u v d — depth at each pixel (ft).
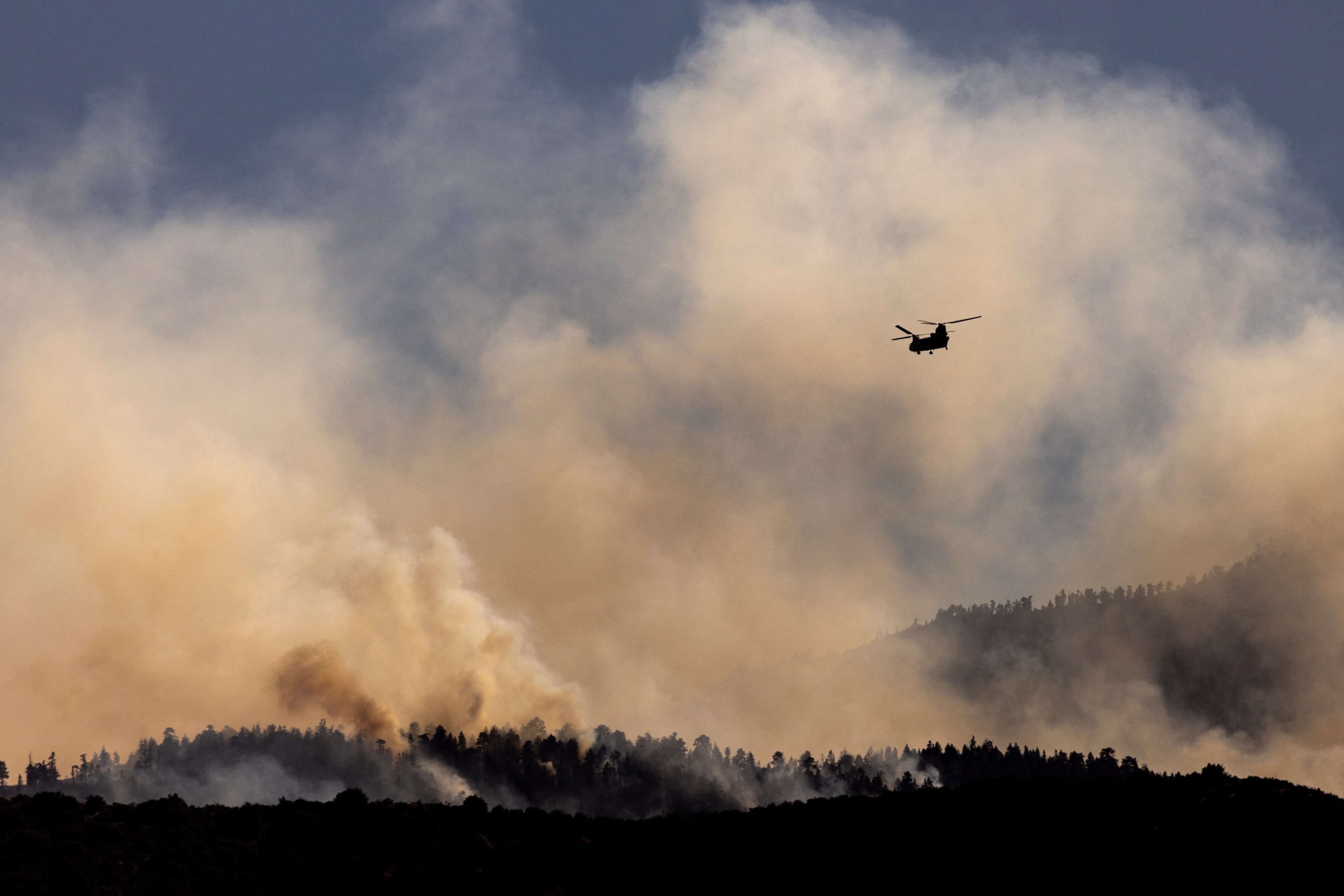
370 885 620.90
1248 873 645.10
